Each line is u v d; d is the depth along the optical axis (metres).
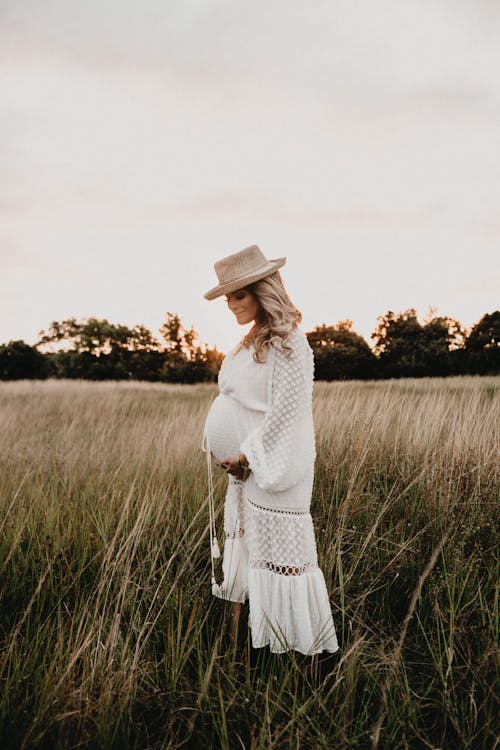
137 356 57.91
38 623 2.13
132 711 1.68
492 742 1.57
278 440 1.82
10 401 12.30
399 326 54.69
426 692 1.71
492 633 1.86
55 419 8.02
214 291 1.92
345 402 5.04
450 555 2.34
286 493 1.87
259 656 1.99
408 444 3.74
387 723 1.63
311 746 1.54
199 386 24.55
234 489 2.14
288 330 1.83
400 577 2.32
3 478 3.93
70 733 1.57
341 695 1.71
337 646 1.91
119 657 1.87
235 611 2.09
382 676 1.82
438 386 6.67
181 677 1.82
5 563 2.42
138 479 3.63
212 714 1.63
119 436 5.69
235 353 2.10
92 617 2.07
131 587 2.32
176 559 2.62
